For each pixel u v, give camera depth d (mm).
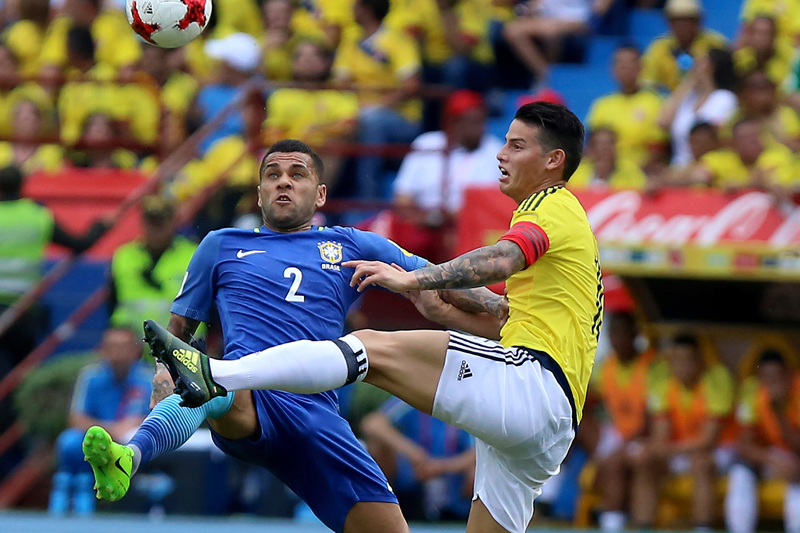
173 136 43094
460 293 19984
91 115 43656
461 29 45500
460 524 34375
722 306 36125
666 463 34250
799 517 33062
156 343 16188
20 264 38062
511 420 17625
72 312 42281
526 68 47719
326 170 40375
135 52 46281
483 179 39844
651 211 34438
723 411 34406
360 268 17594
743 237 33688
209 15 20500
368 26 45094
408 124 41688
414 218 38750
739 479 33656
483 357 17719
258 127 39938
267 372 16797
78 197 42156
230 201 39844
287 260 19281
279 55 44219
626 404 35188
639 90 40750
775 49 42219
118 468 16984
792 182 35406
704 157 36688
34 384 37750
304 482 19516
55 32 46844
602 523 34500
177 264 36531
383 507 19625
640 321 36500
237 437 18922
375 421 34656
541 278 18156
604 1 50312
